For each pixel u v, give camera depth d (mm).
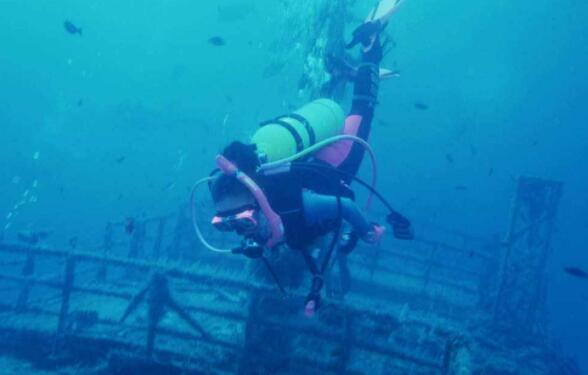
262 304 5887
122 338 6465
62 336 6535
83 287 6746
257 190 2609
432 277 13805
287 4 7145
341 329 5727
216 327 7465
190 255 11953
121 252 16391
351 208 2988
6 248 6926
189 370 5922
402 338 8234
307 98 6727
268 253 5836
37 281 7082
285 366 5645
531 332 11039
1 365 6273
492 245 15258
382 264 14383
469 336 4770
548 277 12867
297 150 3277
